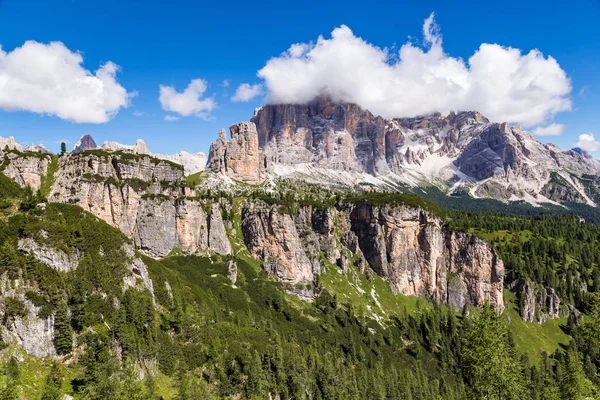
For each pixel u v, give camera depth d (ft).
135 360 341.00
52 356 309.01
